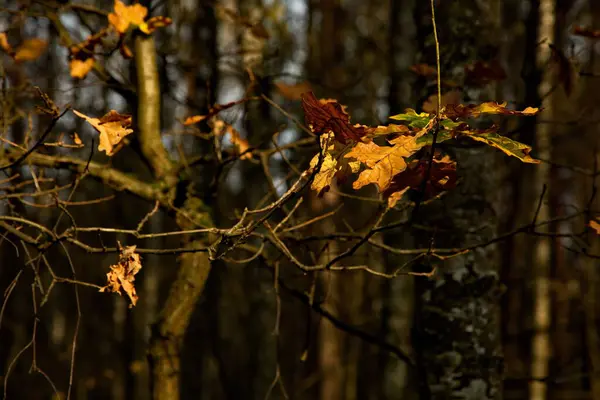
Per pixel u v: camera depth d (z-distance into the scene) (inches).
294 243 114.9
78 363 438.0
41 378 415.2
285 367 499.5
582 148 277.7
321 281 243.6
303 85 121.7
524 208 240.8
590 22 310.5
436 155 74.1
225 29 228.4
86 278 433.7
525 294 291.9
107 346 455.5
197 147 163.8
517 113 57.2
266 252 123.0
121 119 78.7
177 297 117.9
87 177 122.5
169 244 418.0
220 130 117.0
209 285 225.5
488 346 114.1
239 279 425.4
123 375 425.4
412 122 61.9
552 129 193.2
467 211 114.3
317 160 66.2
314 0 405.7
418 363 117.6
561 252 210.2
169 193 120.2
